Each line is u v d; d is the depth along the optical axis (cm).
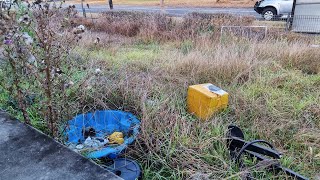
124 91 273
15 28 168
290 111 268
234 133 214
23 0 186
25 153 154
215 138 206
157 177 180
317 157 202
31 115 213
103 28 855
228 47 472
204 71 350
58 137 188
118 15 1002
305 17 734
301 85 328
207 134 217
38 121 206
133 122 228
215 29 680
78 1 2141
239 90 303
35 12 183
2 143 162
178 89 304
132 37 738
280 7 1014
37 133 171
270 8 1030
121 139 206
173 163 188
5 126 178
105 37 685
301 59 412
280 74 357
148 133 208
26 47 171
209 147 202
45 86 174
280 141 224
